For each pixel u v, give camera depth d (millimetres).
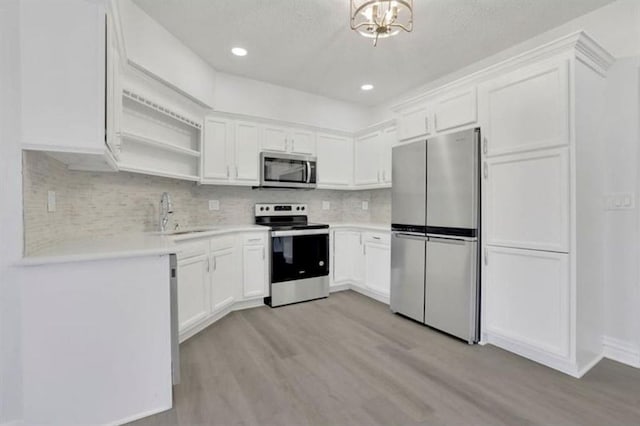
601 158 2205
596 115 2143
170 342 1684
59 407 1455
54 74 1407
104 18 1472
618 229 2189
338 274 3965
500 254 2336
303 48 2852
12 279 1390
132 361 1593
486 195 2420
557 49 1996
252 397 1762
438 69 3281
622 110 2164
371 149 4016
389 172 3721
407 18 2334
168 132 2953
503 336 2322
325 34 2611
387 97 4164
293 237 3539
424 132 2939
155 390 1644
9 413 1404
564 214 1981
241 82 3500
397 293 3141
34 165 1527
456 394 1792
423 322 2852
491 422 1552
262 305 3465
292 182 3789
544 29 2504
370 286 3684
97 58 1460
